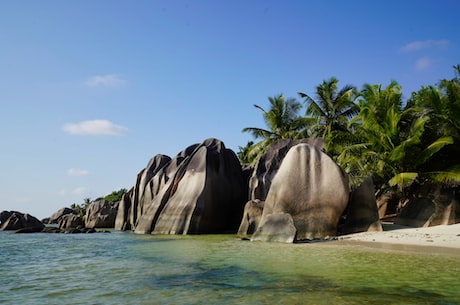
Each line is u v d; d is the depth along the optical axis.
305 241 15.73
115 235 24.98
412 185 22.19
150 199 30.28
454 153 22.38
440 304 5.78
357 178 24.50
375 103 25.11
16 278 8.90
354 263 9.56
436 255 10.66
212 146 27.73
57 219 68.31
